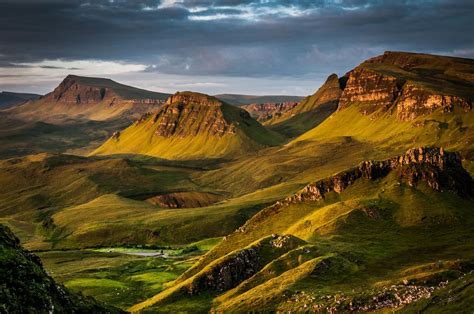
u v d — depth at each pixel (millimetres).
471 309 108188
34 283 97625
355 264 199750
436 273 156125
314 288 172750
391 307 130625
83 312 103750
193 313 184000
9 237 112250
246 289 194750
